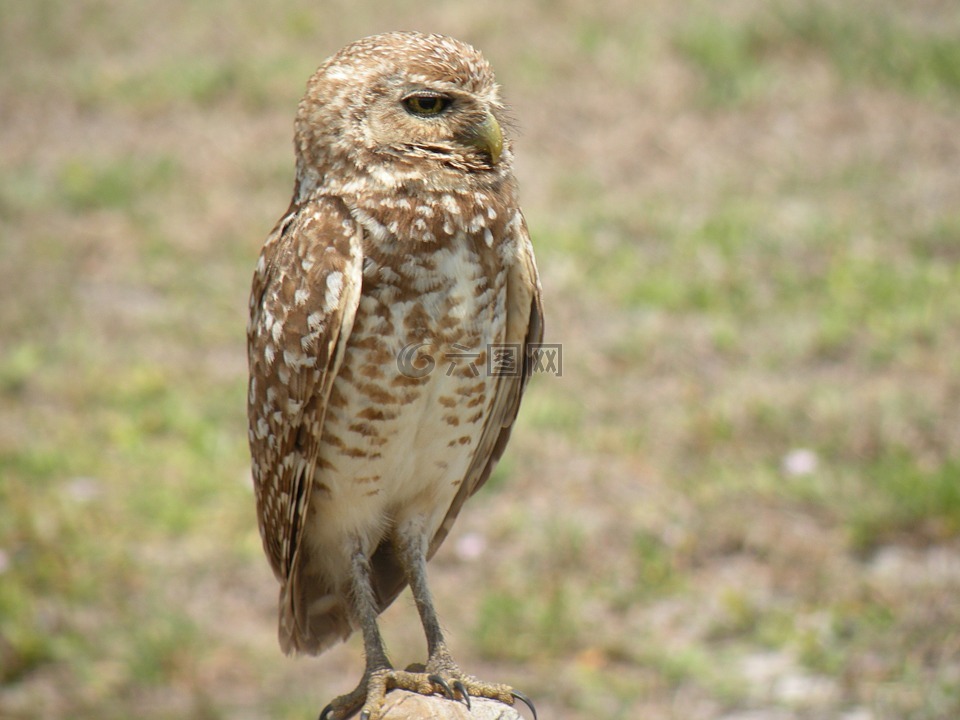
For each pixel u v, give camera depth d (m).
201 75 23.83
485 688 5.76
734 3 25.08
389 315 5.76
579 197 18.50
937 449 12.06
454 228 5.75
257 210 18.97
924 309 14.66
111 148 21.53
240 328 15.62
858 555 10.91
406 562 6.29
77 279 17.14
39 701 9.88
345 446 6.00
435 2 26.39
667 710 9.41
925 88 21.25
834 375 13.70
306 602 6.43
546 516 11.66
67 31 27.19
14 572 11.10
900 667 9.55
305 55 24.48
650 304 15.46
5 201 19.59
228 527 11.80
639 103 21.56
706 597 10.58
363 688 5.68
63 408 13.90
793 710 9.28
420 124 5.74
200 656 10.30
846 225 16.98
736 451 12.40
